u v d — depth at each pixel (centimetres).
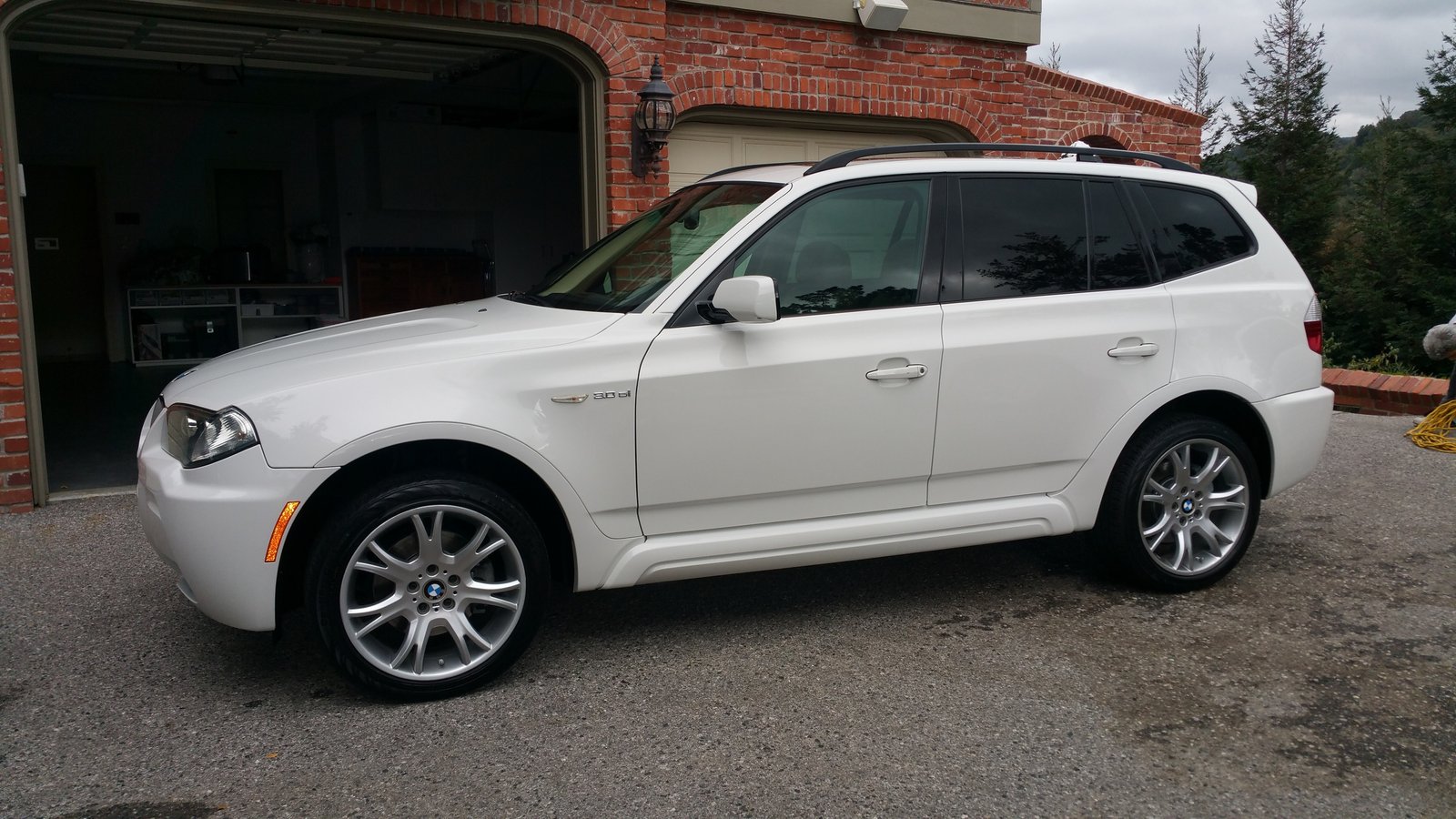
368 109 1398
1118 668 379
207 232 1465
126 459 759
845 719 340
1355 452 731
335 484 346
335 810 289
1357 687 361
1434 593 452
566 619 435
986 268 415
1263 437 461
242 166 1470
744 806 288
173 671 384
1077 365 419
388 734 333
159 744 327
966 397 404
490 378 351
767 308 351
